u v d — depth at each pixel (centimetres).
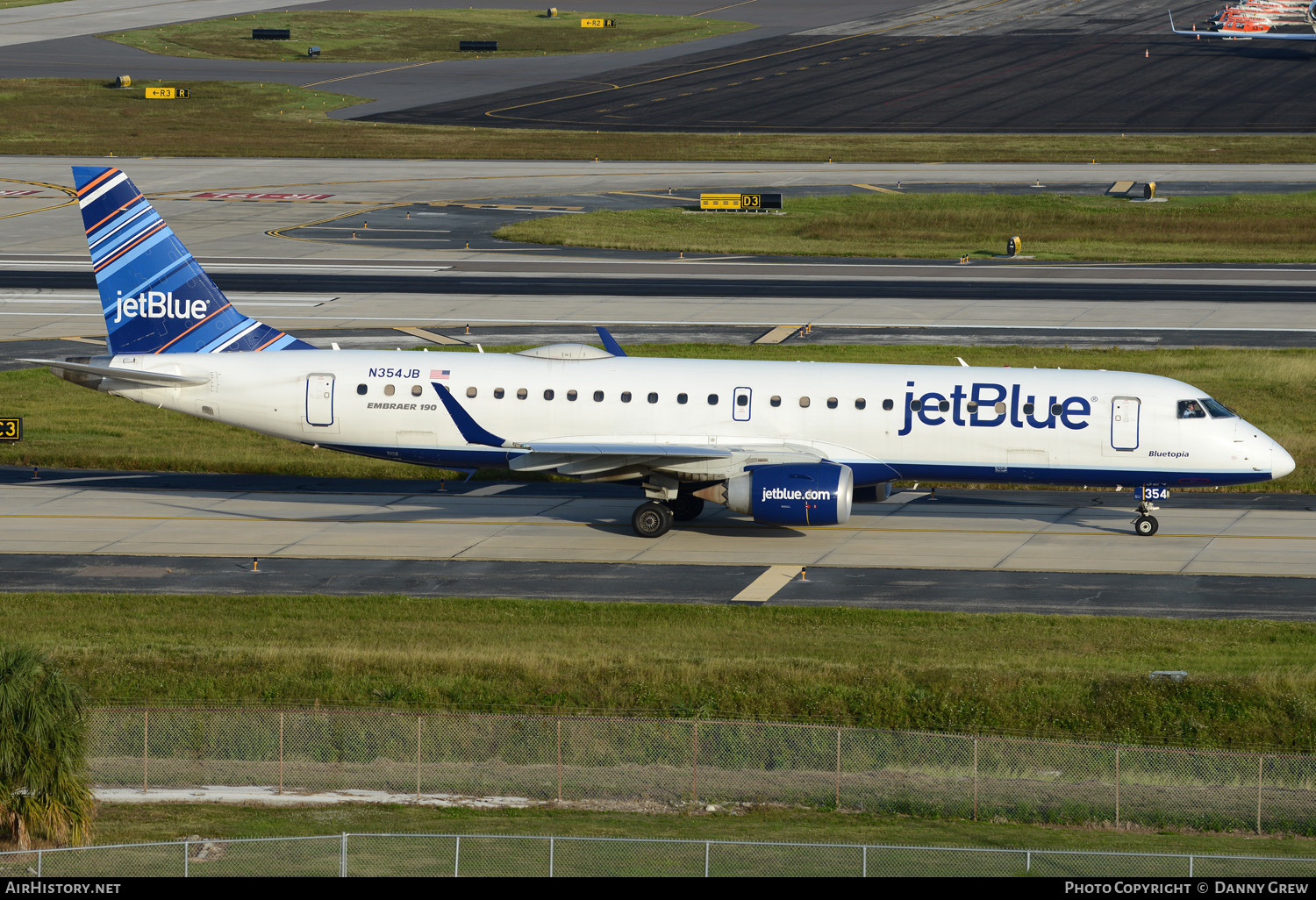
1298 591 18400
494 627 16812
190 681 14712
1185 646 16150
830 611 17438
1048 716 14200
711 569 19462
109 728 13500
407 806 12056
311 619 17062
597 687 14725
